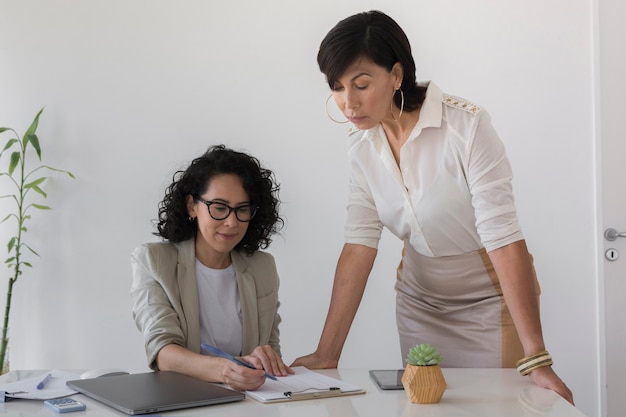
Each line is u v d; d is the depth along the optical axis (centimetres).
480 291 201
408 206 193
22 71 331
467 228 193
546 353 164
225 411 137
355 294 200
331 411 137
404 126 187
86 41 329
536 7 323
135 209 329
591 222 323
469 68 324
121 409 135
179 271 186
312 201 329
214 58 329
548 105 323
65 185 331
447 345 207
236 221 182
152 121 329
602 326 321
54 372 174
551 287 323
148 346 176
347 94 171
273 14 328
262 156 329
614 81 322
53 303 330
